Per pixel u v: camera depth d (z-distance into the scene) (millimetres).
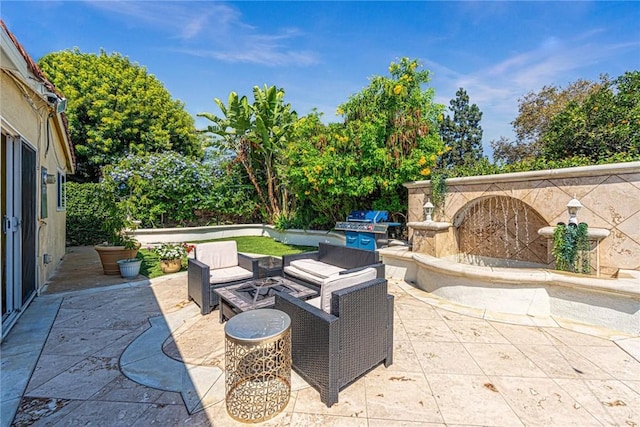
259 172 13094
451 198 6039
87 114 14203
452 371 2756
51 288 5391
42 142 5410
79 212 10656
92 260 8039
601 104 7801
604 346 3189
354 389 2498
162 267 6504
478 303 4336
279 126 12195
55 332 3582
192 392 2461
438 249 5660
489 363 2889
